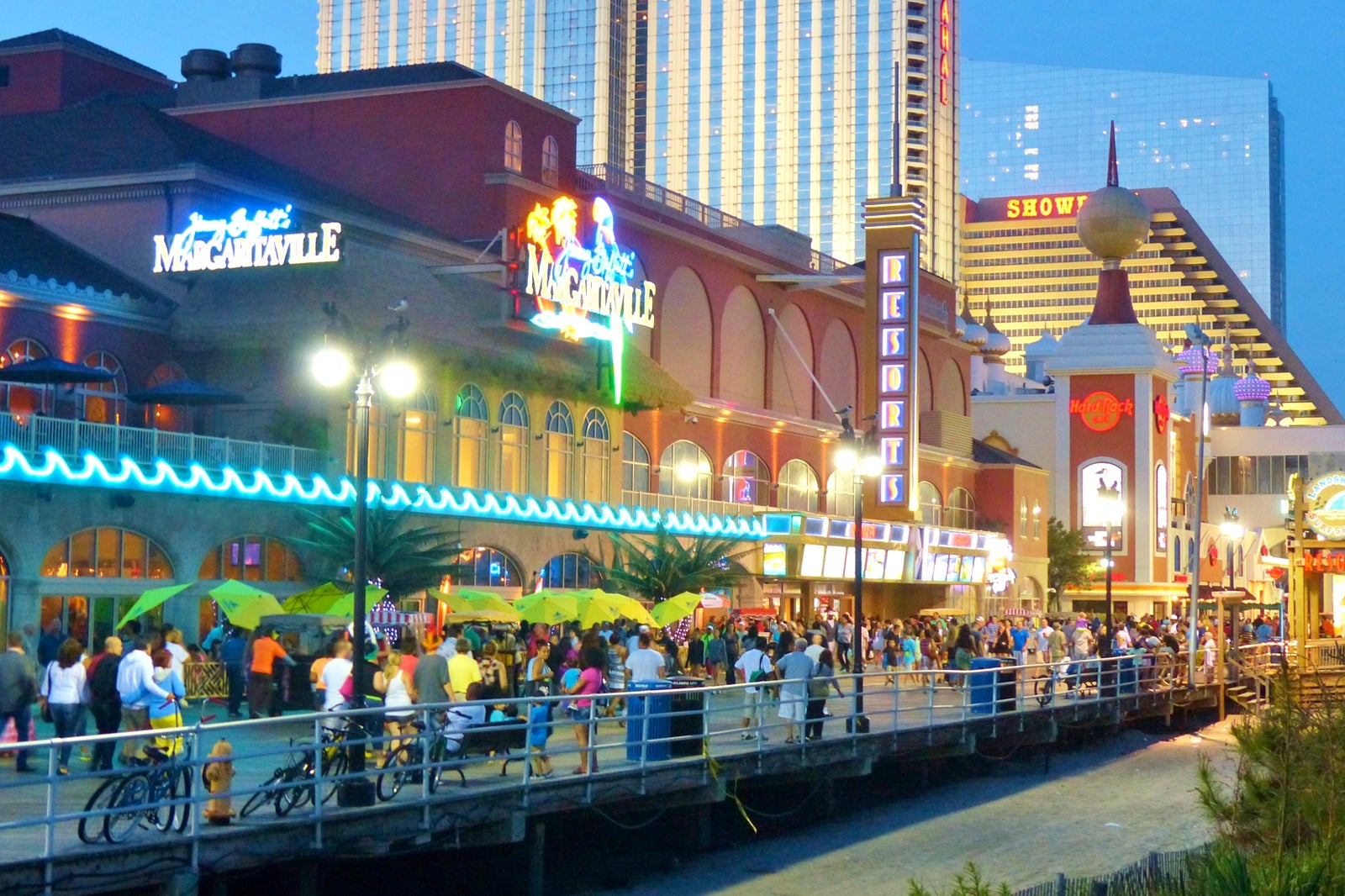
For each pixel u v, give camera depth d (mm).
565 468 55219
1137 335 104250
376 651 34656
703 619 57750
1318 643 55344
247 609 32438
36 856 17859
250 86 65062
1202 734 52188
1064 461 104375
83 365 38625
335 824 21609
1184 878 18250
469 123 60875
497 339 50438
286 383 45250
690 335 69375
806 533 64812
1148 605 102438
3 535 36625
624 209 64812
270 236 46031
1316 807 18922
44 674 33781
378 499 40375
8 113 65250
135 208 49312
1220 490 126062
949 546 77812
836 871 30281
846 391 83250
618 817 31359
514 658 38000
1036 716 42531
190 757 20078
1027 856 31969
